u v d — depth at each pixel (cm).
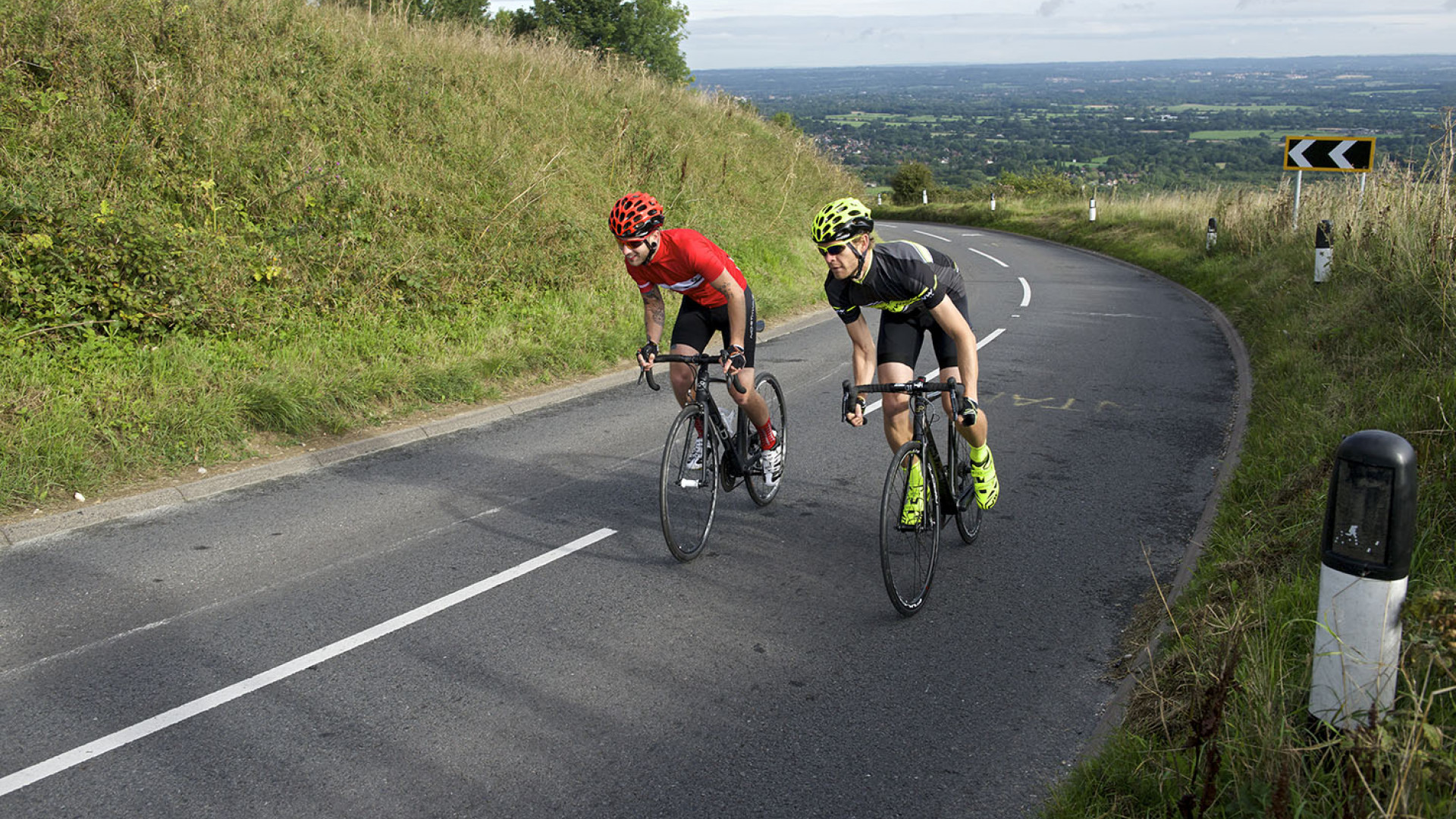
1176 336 1184
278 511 561
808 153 2592
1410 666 283
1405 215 860
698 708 353
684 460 490
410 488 608
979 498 504
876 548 514
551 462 671
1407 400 523
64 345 696
